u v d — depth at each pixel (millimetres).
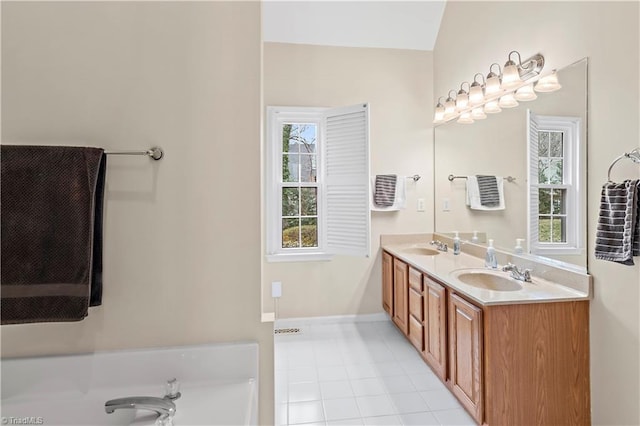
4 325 956
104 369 1022
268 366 1100
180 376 1046
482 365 1612
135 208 1042
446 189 3104
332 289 3266
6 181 913
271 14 3021
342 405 1955
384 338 2920
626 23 1398
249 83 1083
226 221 1080
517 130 2137
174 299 1065
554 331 1582
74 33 1019
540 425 1572
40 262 929
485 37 2475
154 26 1047
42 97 1008
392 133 3305
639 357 1362
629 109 1391
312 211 3299
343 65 3230
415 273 2473
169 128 1054
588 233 1603
